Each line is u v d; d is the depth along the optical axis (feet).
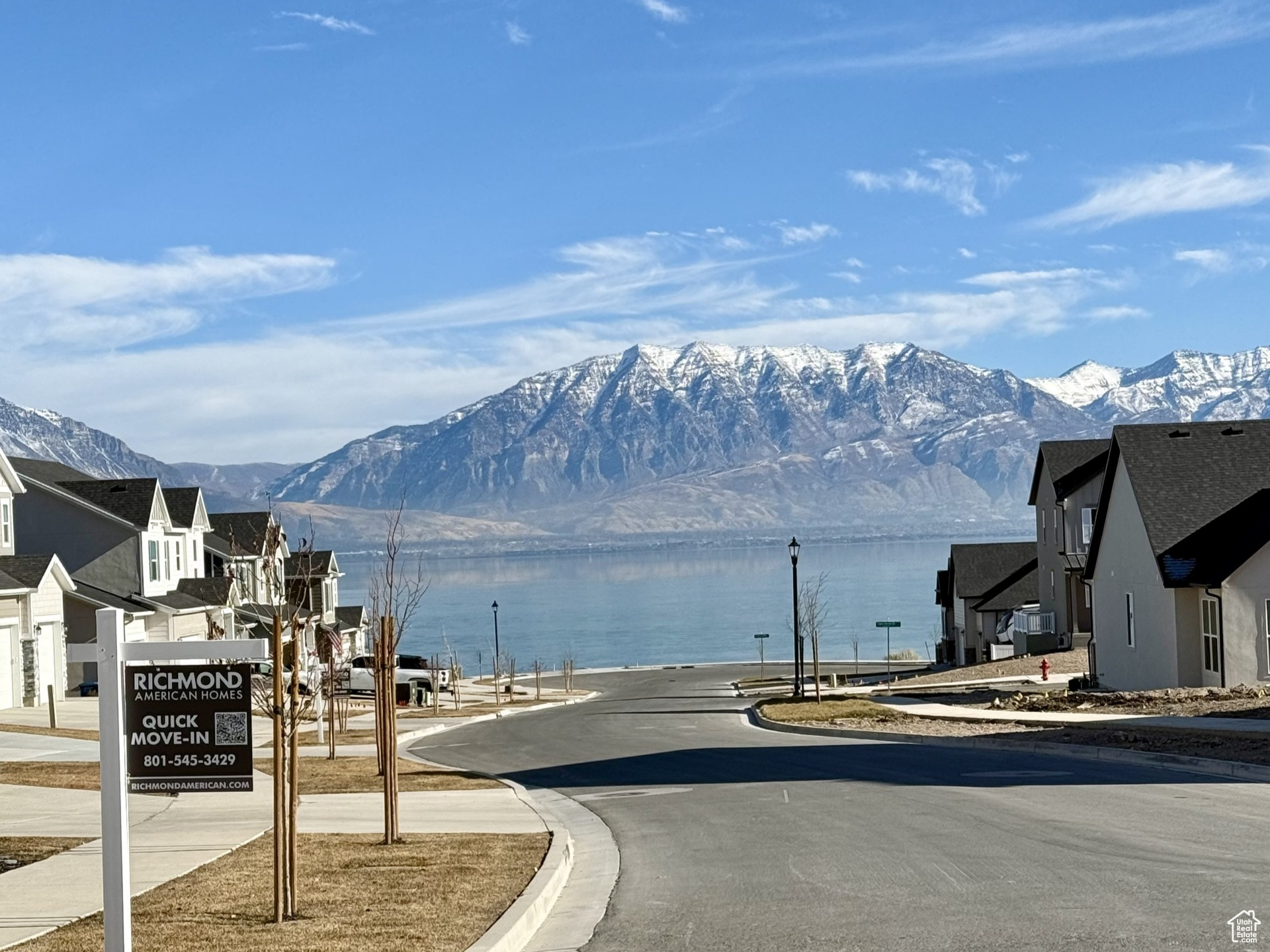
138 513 167.94
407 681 177.68
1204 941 29.25
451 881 39.86
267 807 58.80
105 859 27.66
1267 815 46.14
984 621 226.79
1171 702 95.71
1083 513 168.25
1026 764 67.31
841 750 81.61
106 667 27.76
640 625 490.90
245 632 184.34
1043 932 30.86
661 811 56.85
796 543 150.92
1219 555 114.93
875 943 30.81
